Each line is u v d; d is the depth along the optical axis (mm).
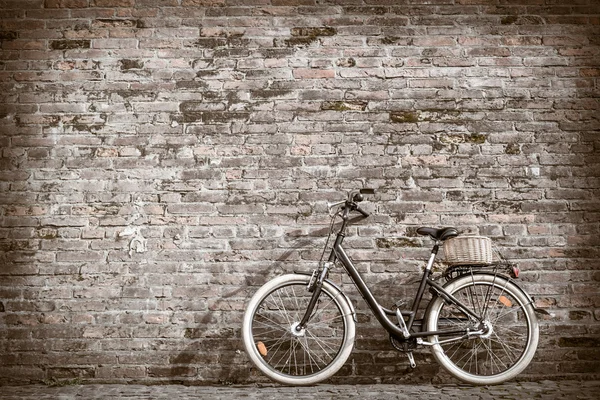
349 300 3367
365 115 3652
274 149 3621
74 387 3342
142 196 3582
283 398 3113
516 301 3414
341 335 3482
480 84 3688
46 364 3438
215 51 3695
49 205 3566
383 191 3600
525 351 3350
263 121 3643
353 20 3729
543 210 3592
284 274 3447
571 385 3324
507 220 3582
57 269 3516
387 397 3121
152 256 3537
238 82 3672
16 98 3643
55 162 3600
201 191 3588
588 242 3566
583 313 3508
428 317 3350
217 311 3500
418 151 3631
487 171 3621
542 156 3633
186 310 3498
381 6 3742
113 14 3723
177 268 3529
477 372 3469
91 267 3521
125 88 3662
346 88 3676
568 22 3740
